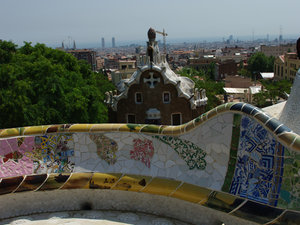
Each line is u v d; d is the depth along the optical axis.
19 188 9.24
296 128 7.89
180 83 20.12
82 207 9.35
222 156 8.03
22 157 9.69
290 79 89.88
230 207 7.46
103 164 9.61
